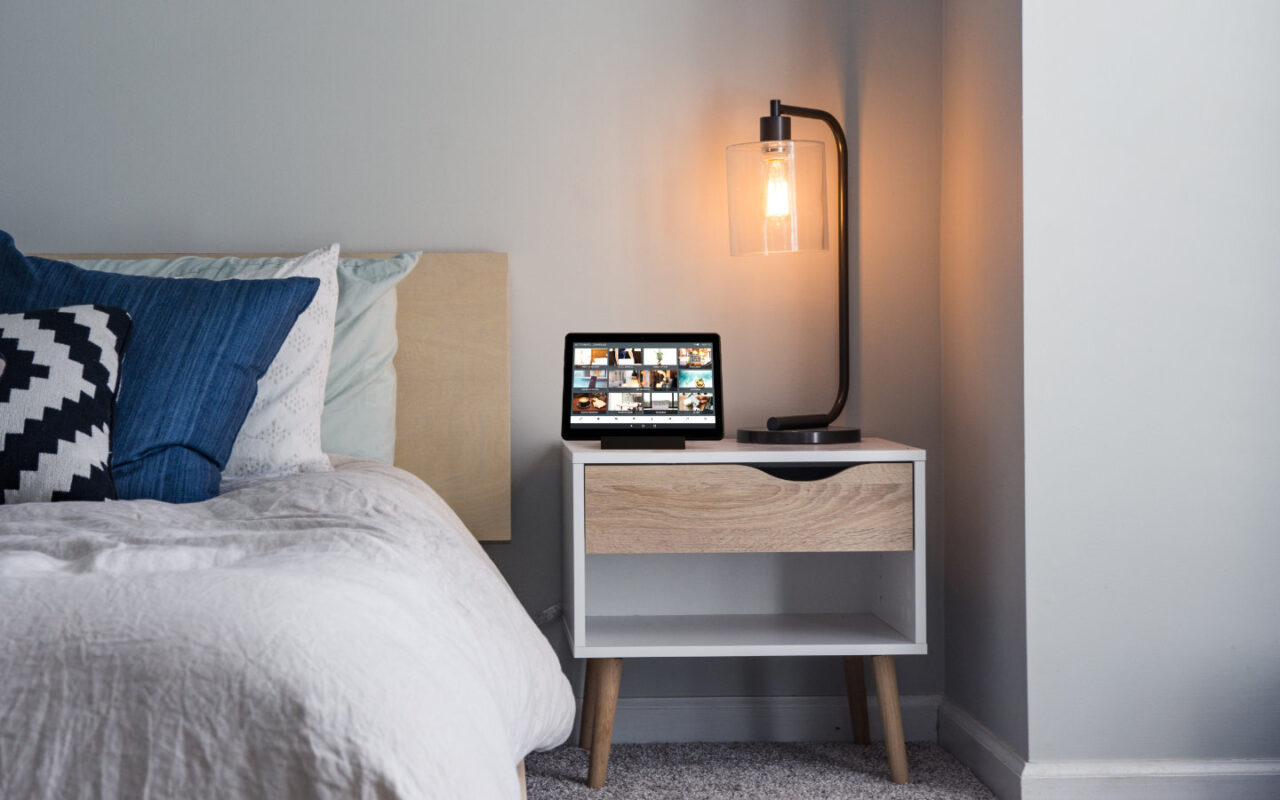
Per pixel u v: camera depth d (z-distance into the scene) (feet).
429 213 7.30
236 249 7.22
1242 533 5.98
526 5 7.33
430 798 2.17
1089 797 5.92
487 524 7.13
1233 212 5.97
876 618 7.11
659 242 7.39
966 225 6.92
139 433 4.73
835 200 7.45
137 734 2.14
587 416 6.82
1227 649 5.98
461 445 7.13
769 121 6.73
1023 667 6.02
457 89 7.31
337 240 7.26
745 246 6.82
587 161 7.36
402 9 7.28
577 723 7.35
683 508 6.17
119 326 4.73
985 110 6.56
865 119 7.43
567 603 7.07
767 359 7.45
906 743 7.36
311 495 4.55
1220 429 5.97
